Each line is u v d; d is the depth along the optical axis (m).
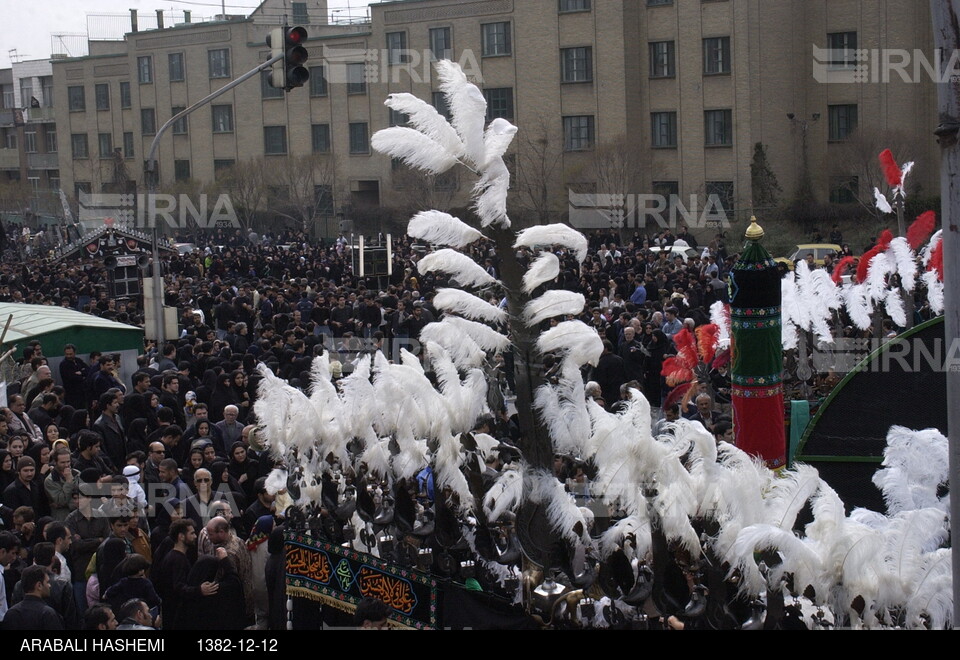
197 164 65.25
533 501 5.00
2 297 27.34
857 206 42.75
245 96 62.50
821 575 4.68
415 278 26.02
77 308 26.59
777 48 45.75
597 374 15.28
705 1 46.97
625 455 4.80
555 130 50.69
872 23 43.72
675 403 11.83
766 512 4.77
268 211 58.44
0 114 80.69
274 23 62.47
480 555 5.70
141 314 24.45
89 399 14.86
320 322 21.78
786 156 45.88
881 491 7.08
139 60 66.94
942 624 4.69
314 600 6.23
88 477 8.88
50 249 53.22
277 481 7.00
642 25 48.88
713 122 47.41
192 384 15.59
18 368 15.20
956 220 4.07
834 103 44.72
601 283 24.58
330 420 6.12
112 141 70.00
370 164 57.50
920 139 42.69
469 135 4.73
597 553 5.03
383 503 5.94
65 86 71.88
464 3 52.62
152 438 11.34
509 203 50.06
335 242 52.34
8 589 8.01
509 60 51.81
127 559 7.48
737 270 6.75
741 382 6.78
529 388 4.92
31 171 79.56
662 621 4.89
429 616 5.72
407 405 5.62
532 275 4.81
